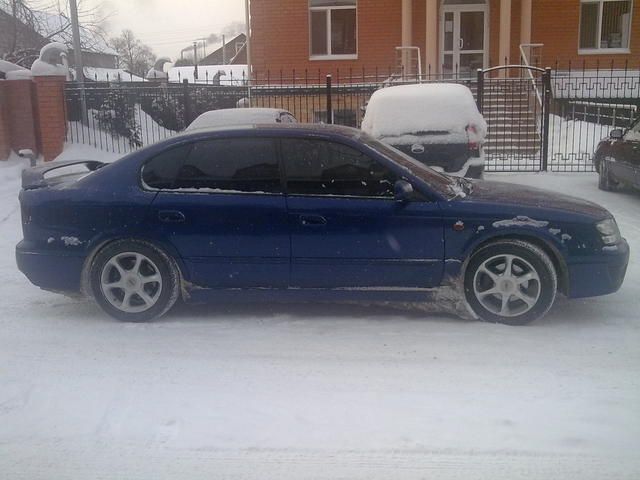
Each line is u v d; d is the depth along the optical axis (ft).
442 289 17.95
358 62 68.54
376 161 17.97
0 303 20.67
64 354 16.70
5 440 12.83
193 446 12.49
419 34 67.77
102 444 12.62
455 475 11.51
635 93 64.64
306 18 68.13
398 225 17.61
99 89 50.24
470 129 31.78
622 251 18.03
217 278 18.29
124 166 18.49
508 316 18.01
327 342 17.16
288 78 69.46
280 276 18.11
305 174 18.04
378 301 18.24
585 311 19.31
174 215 18.01
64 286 18.69
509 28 62.39
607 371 15.30
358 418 13.37
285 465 11.85
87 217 18.28
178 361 16.16
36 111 46.21
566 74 66.13
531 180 43.04
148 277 18.44
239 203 17.90
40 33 74.74
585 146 54.03
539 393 14.28
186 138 18.42
